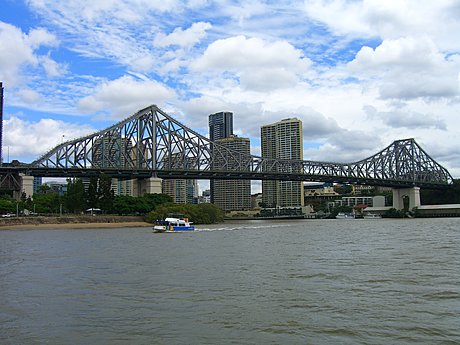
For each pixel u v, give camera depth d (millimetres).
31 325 29828
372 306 33406
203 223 182625
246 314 31656
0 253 68688
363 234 107750
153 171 196500
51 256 64750
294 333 27609
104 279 45250
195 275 47031
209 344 26016
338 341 26219
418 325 28875
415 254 62750
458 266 51250
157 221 156875
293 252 67750
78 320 30750
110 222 165000
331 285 40969
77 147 187750
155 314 31922
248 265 54031
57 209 181875
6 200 170625
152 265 54781
